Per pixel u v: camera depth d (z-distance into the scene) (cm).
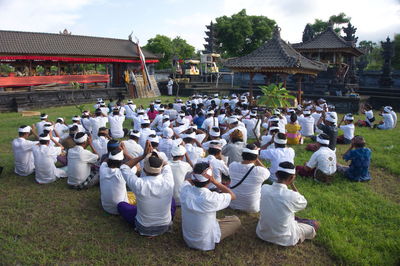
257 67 1523
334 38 2397
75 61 2461
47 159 671
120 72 2873
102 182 541
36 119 1568
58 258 432
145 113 1199
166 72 3847
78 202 596
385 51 2641
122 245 461
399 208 591
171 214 513
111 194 534
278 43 1596
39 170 673
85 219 534
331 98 2045
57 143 771
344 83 2303
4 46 1986
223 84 3234
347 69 2508
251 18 3959
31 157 732
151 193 453
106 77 2611
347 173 740
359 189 679
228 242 474
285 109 1325
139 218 475
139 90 2766
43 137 671
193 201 426
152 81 2916
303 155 913
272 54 1570
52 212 557
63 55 2244
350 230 510
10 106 1966
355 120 1705
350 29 2717
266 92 1100
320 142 703
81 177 651
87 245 459
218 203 425
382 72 2769
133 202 571
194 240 444
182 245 462
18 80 2070
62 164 805
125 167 478
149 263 423
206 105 1652
